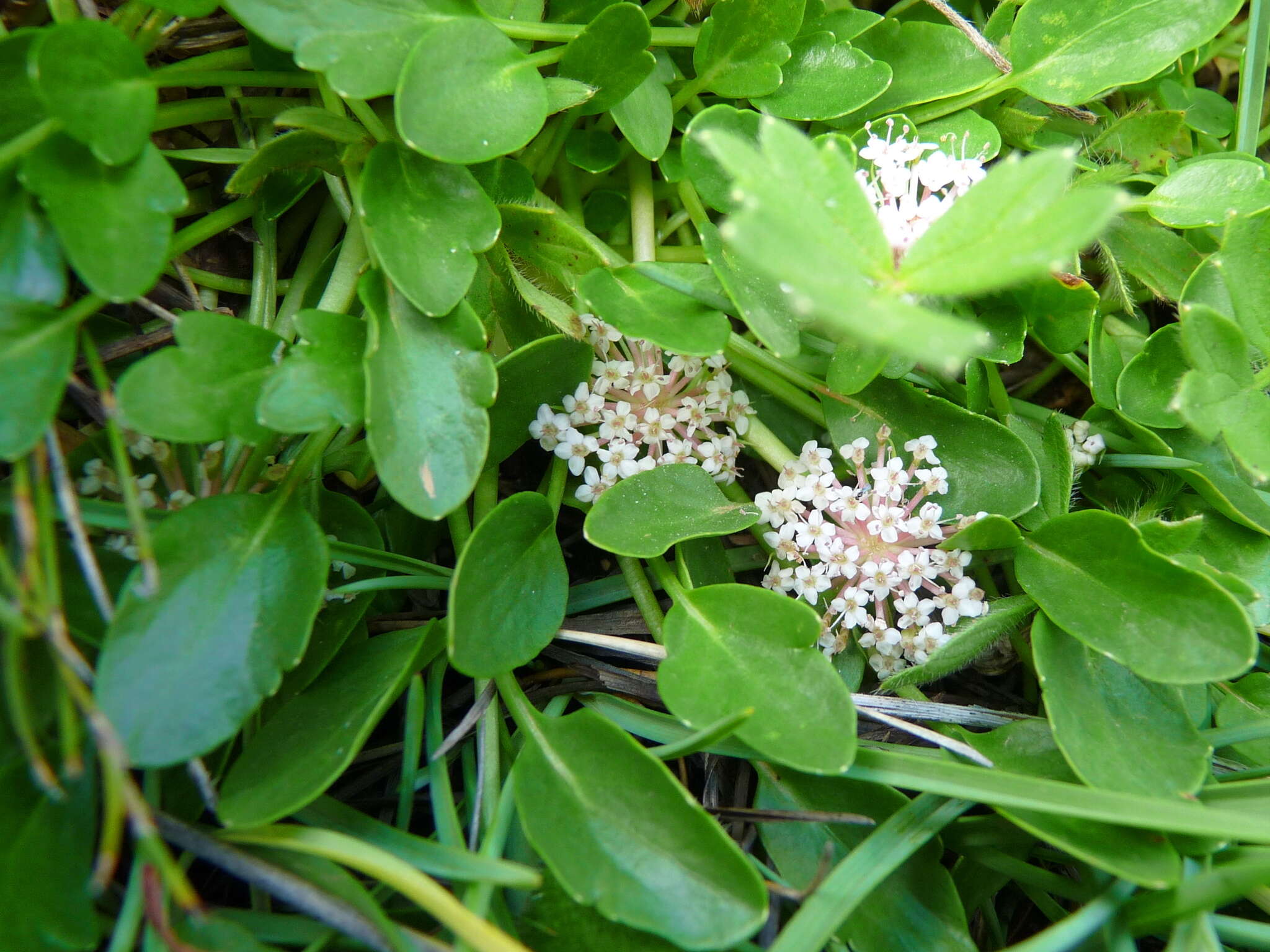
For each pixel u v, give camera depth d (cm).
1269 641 10
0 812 7
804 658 8
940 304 9
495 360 10
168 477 9
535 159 10
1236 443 8
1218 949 8
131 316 10
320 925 8
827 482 9
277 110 10
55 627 7
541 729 8
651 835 8
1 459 7
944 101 10
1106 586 9
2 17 9
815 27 10
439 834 8
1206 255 10
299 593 8
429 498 8
